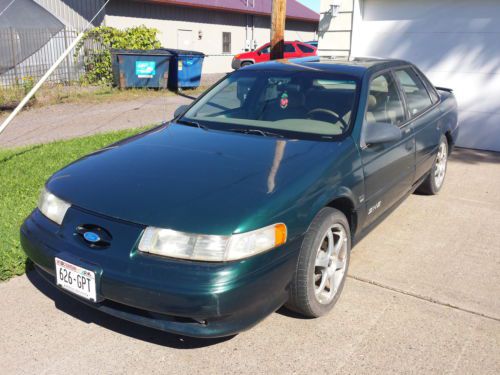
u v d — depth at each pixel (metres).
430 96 5.56
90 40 16.55
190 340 3.19
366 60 4.96
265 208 2.90
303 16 28.67
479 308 3.61
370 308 3.59
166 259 2.76
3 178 5.94
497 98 7.93
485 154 7.98
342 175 3.51
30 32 15.77
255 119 4.20
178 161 3.45
